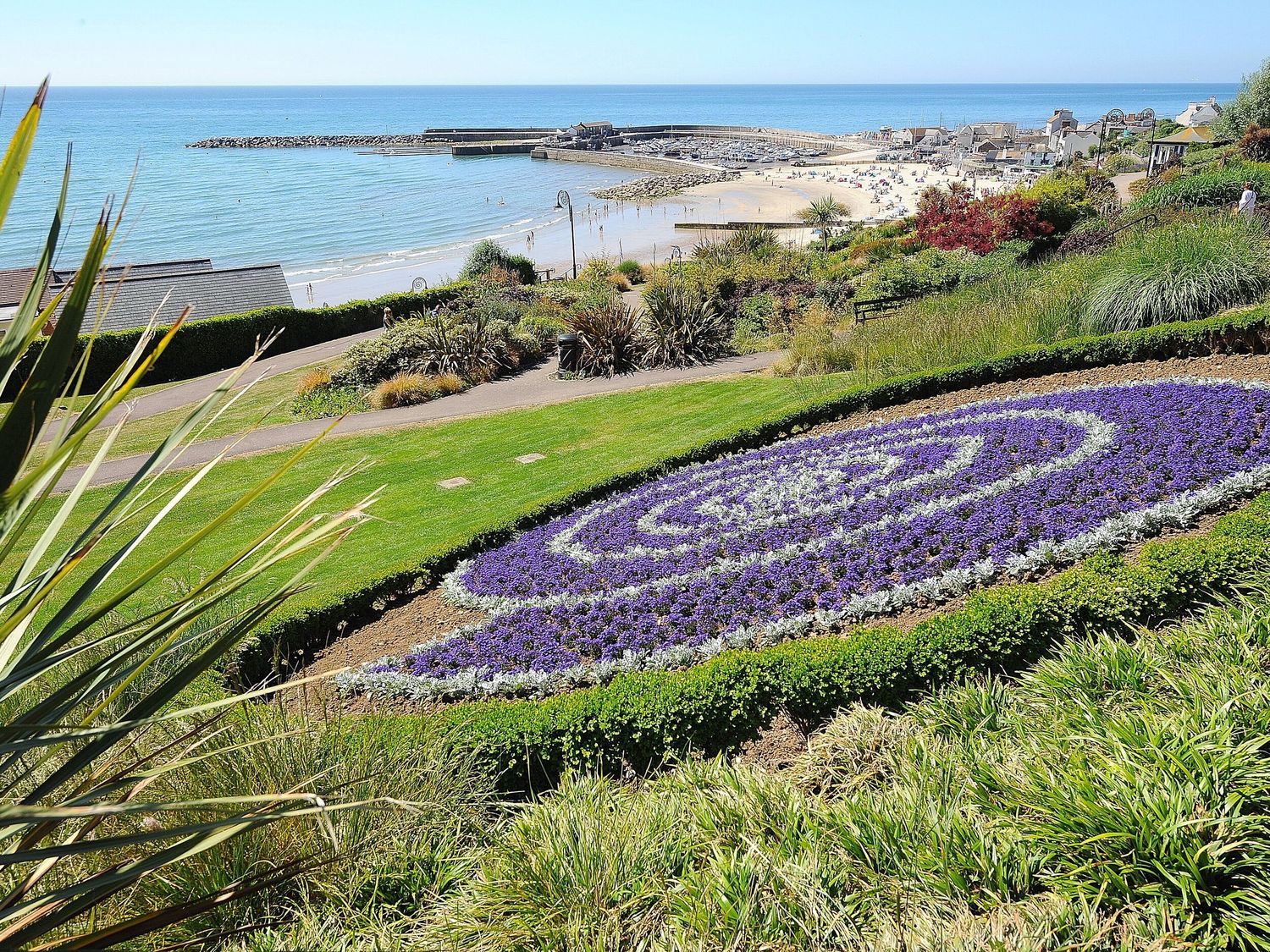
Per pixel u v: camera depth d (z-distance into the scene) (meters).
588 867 3.79
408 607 8.51
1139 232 18.78
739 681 5.64
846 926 3.34
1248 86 44.28
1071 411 9.84
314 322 27.75
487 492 12.16
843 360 15.98
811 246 43.12
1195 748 3.53
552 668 6.87
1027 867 3.40
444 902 3.85
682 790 4.63
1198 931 3.02
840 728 5.00
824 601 7.04
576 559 8.71
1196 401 9.27
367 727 4.96
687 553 8.34
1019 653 5.51
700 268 31.34
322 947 3.43
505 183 92.19
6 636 1.92
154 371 25.25
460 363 19.98
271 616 7.64
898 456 9.70
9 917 1.96
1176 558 5.70
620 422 14.97
